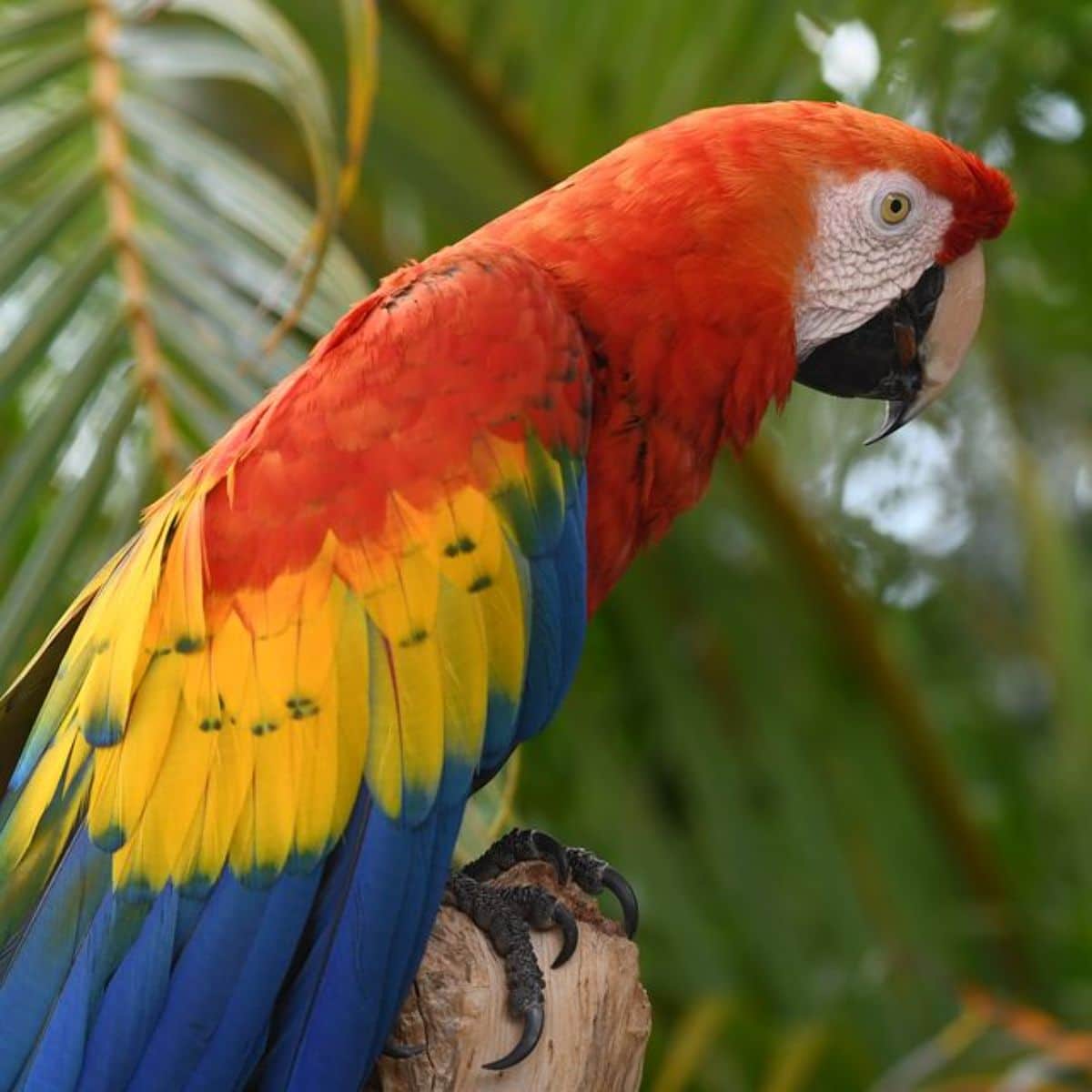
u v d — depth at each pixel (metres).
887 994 8.34
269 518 5.38
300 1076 5.14
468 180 8.12
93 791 5.28
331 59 7.91
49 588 5.86
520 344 5.64
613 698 8.65
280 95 6.29
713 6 7.80
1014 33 9.30
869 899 8.51
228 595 5.34
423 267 5.82
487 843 5.79
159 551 5.41
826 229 6.30
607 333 5.93
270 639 5.30
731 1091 7.99
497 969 5.23
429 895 5.25
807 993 8.32
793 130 6.27
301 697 5.26
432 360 5.55
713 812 8.52
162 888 5.20
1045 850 8.84
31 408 7.32
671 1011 8.29
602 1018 5.25
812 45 7.95
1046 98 9.65
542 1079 5.18
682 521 8.62
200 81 8.37
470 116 7.97
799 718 8.65
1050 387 10.03
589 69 7.88
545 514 5.60
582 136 7.99
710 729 8.62
